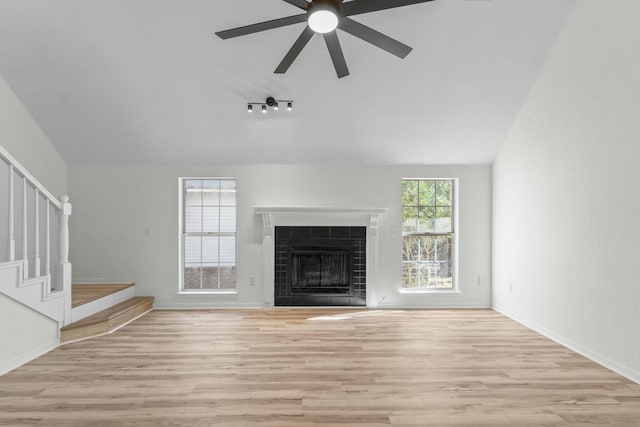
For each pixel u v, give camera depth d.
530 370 3.13
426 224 5.55
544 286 4.12
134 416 2.38
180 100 4.39
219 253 5.48
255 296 5.36
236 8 3.46
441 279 5.55
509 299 4.89
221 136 4.91
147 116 4.60
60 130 4.76
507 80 4.20
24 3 3.39
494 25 3.65
